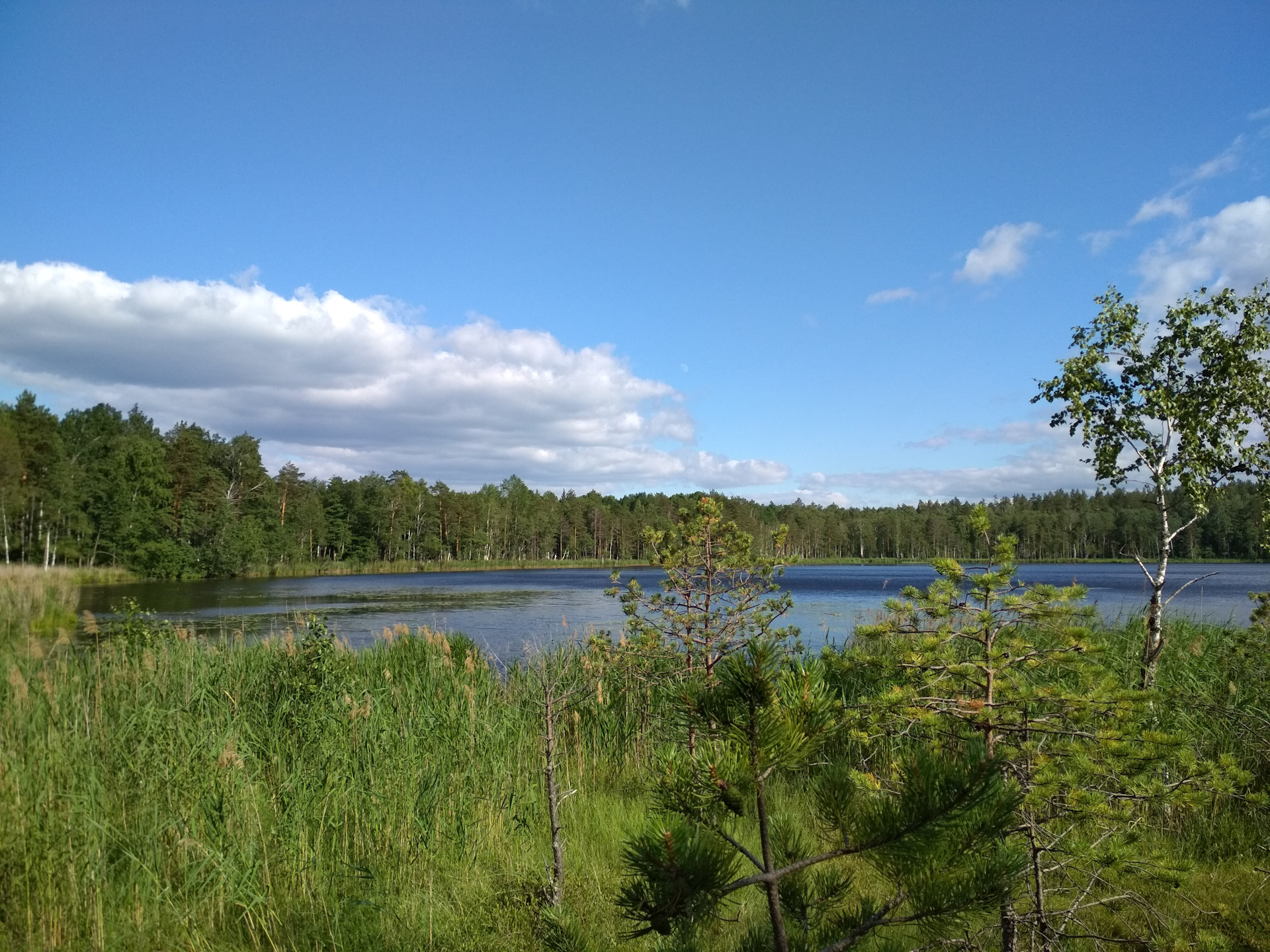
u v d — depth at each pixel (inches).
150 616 379.9
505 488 4724.4
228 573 2383.1
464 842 217.3
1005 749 120.7
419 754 246.4
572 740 307.4
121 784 190.4
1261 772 226.7
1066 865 142.2
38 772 181.6
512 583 2178.9
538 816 241.0
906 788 80.6
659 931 74.9
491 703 303.1
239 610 1119.0
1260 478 252.7
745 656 79.9
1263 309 244.2
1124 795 134.3
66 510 2009.1
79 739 195.9
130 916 163.5
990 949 147.2
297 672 275.9
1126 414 258.8
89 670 259.6
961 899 79.8
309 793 214.4
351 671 298.7
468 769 247.8
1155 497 259.4
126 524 2027.6
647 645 282.0
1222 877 185.0
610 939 153.6
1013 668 156.9
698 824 80.9
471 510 3885.3
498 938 162.1
